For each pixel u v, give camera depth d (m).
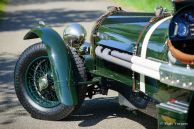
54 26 16.31
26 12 21.52
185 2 4.52
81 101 5.95
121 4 23.42
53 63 5.81
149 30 5.26
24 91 6.25
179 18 4.59
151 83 5.21
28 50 6.20
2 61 10.41
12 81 8.48
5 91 7.79
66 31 6.28
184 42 4.63
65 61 5.83
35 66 6.22
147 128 5.93
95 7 22.89
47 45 5.91
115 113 6.49
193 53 4.65
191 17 4.58
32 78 6.27
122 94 5.87
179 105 4.66
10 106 6.93
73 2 25.77
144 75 5.29
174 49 4.60
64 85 5.75
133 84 5.50
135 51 5.33
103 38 6.05
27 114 6.50
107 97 7.28
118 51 5.71
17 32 15.16
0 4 25.33
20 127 6.00
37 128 5.94
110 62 5.98
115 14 6.37
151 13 6.10
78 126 6.00
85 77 6.02
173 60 4.71
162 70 4.80
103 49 5.96
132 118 6.30
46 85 6.07
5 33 15.00
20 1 27.58
